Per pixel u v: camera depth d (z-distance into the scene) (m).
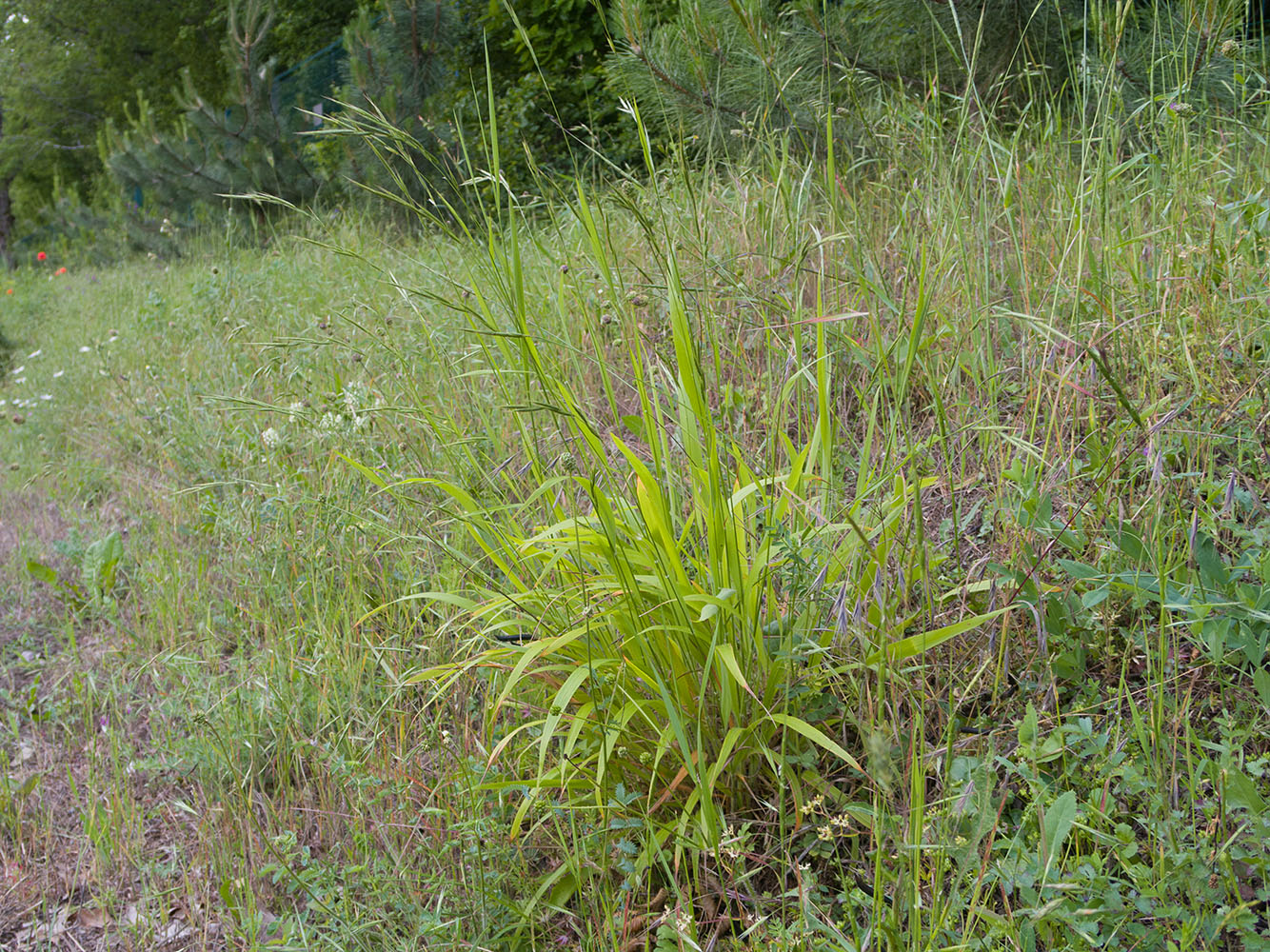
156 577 3.71
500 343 2.39
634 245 4.00
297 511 3.30
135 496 4.66
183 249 11.41
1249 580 2.04
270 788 2.73
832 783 2.05
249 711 2.72
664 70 4.94
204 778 2.77
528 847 2.21
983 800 1.57
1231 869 1.59
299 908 2.36
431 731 2.41
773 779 2.10
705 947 1.88
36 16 24.30
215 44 22.11
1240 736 1.81
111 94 24.86
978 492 2.62
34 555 4.44
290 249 8.29
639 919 1.95
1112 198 3.20
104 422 5.63
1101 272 2.75
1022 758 1.86
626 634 2.05
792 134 4.60
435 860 2.18
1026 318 2.16
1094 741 1.82
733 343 3.13
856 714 2.09
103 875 2.55
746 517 2.20
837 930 1.66
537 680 2.29
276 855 2.27
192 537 4.07
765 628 2.09
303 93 11.32
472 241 2.44
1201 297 2.52
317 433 3.39
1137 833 1.81
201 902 2.41
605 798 2.09
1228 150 3.18
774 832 2.05
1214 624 1.79
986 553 2.40
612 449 2.91
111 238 13.91
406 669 2.68
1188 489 2.29
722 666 1.96
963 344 2.93
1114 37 3.05
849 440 2.83
